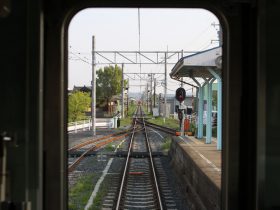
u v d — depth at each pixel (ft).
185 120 74.69
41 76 10.85
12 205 10.43
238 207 12.81
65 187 13.10
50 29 12.32
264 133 10.90
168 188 40.19
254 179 11.90
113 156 62.75
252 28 11.92
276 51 10.81
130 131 117.08
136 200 34.76
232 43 12.60
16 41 10.62
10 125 10.61
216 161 34.14
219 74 43.21
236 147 12.74
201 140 55.31
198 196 30.30
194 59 42.47
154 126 135.54
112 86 231.09
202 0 12.59
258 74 10.93
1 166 10.03
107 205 32.71
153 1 12.71
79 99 141.28
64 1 12.52
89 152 65.62
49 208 12.46
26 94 10.60
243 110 12.66
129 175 46.21
